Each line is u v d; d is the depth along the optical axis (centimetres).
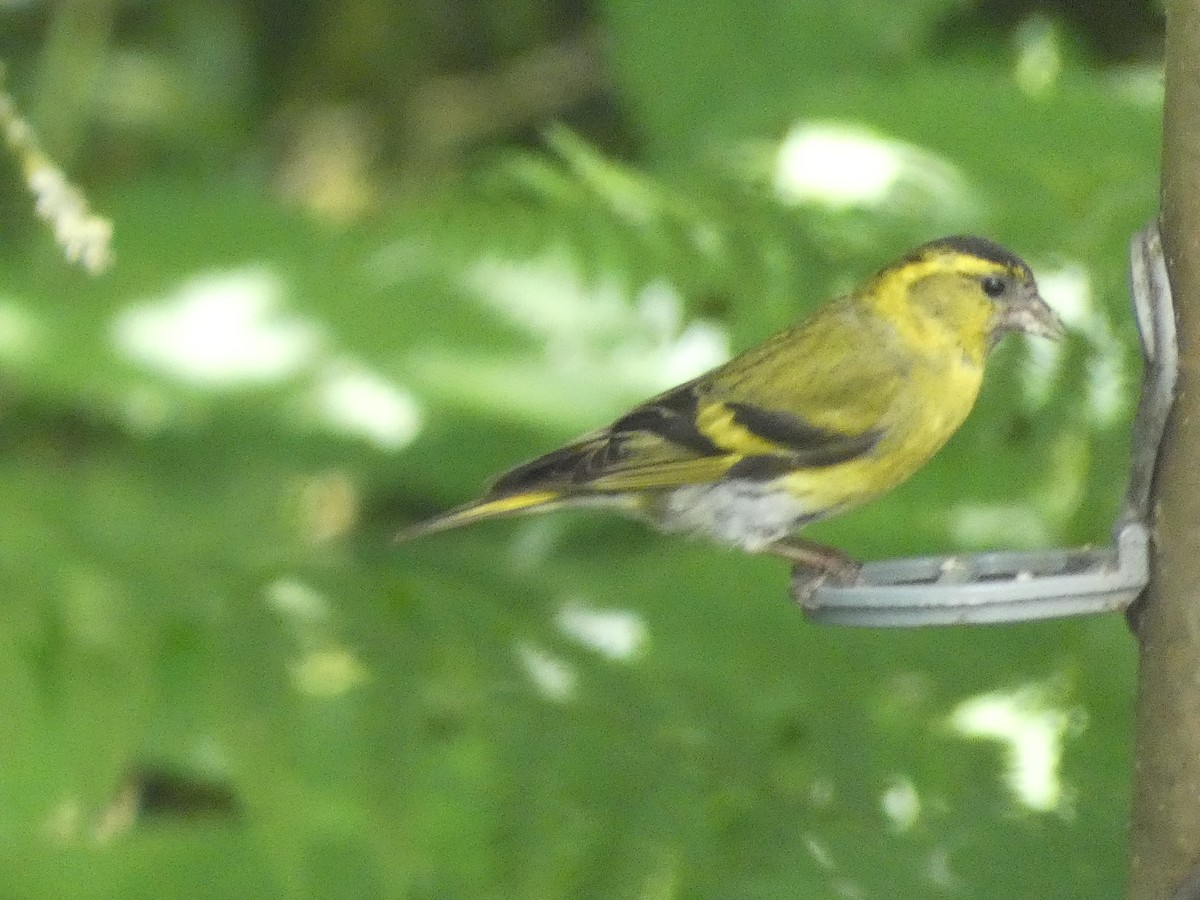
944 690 992
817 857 868
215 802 1100
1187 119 838
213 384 1243
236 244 1308
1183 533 831
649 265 1180
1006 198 1190
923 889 859
